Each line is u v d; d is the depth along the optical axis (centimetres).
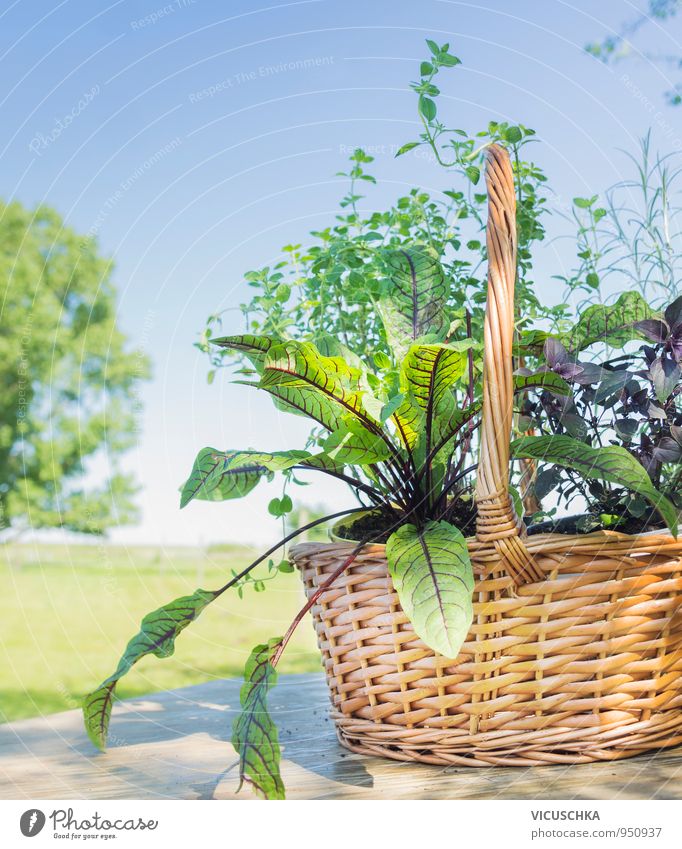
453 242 88
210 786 64
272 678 58
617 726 61
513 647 58
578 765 63
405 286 73
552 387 64
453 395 69
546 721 60
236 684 109
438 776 62
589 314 75
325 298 84
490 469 54
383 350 85
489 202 56
